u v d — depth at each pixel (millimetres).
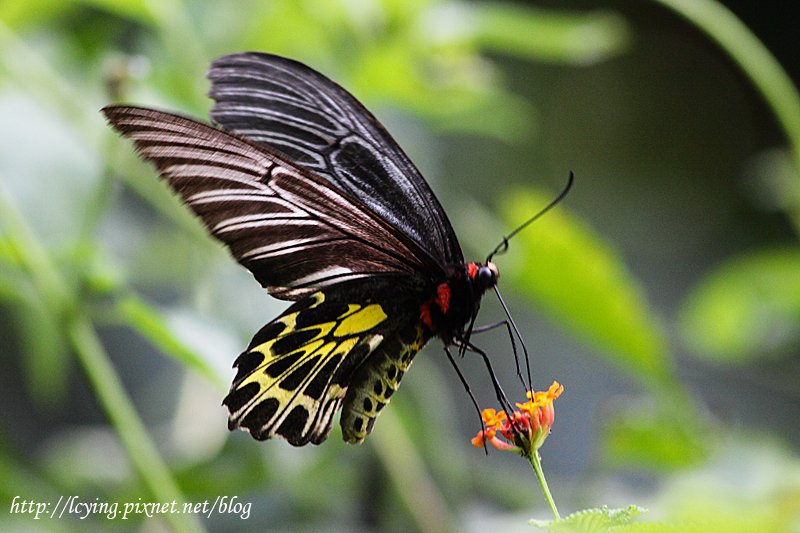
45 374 1435
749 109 2570
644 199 2414
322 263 1219
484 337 1744
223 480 1383
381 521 1386
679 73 2656
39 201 1350
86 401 1695
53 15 1396
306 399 1230
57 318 1284
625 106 2502
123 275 1327
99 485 1401
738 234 2354
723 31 1407
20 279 1312
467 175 1954
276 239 1208
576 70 2436
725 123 2566
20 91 1359
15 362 1686
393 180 1231
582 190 2395
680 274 2303
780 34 2398
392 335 1233
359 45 1393
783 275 1559
